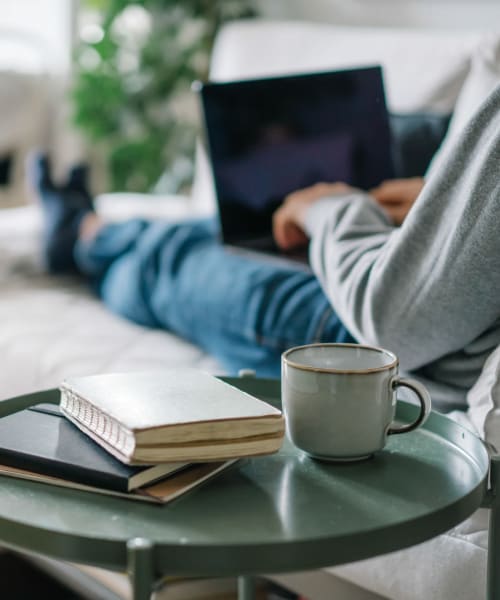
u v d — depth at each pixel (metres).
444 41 1.65
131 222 1.73
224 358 1.36
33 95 2.62
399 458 0.80
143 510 0.69
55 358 1.42
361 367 0.80
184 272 1.50
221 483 0.74
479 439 0.80
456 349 0.93
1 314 1.64
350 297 0.96
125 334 1.54
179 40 2.71
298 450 0.82
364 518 0.67
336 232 1.04
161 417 0.72
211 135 1.39
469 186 0.81
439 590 0.91
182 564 0.62
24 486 0.74
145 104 2.71
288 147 1.35
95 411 0.76
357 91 1.39
